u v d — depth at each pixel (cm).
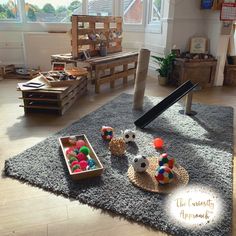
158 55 421
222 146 197
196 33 394
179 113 265
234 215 130
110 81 347
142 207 132
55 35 421
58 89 252
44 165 165
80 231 120
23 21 432
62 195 141
